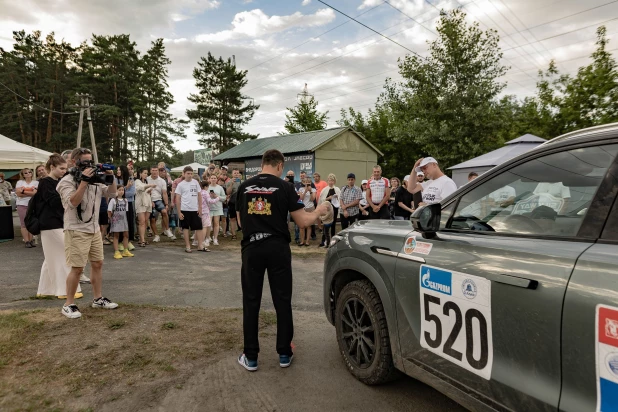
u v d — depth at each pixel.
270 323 4.31
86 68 46.09
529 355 1.78
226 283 6.12
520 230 2.05
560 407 1.64
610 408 1.46
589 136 1.90
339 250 3.31
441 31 21.31
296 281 6.43
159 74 50.72
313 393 2.90
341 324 3.29
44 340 3.65
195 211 8.77
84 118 45.78
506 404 1.88
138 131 47.72
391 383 3.07
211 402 2.77
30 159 12.53
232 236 11.16
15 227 13.23
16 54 48.56
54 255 5.07
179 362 3.33
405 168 28.27
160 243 10.10
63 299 5.09
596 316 1.52
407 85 22.59
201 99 49.44
